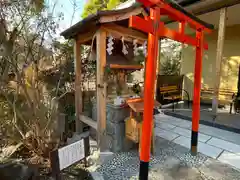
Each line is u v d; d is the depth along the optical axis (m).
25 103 2.29
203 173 2.02
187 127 3.64
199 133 3.28
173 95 5.53
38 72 2.32
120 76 2.95
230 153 2.51
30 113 2.21
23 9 2.02
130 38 2.50
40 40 2.22
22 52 2.10
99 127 2.46
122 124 2.55
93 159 2.34
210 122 3.67
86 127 3.40
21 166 1.88
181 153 2.52
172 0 1.54
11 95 2.20
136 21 1.36
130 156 2.45
